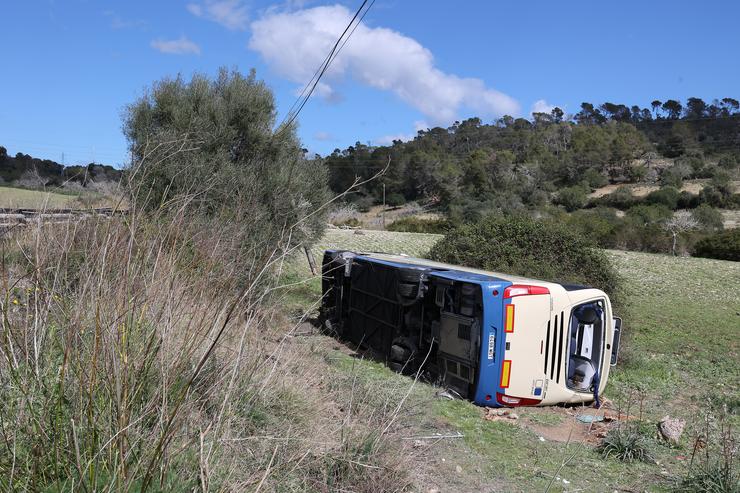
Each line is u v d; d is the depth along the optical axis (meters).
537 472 6.14
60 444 3.36
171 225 4.05
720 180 102.62
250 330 4.59
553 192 112.06
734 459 6.76
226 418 4.00
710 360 15.25
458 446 6.58
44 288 3.70
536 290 9.16
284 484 4.21
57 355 3.80
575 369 9.71
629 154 129.88
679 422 8.04
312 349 7.31
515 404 9.09
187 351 3.82
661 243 51.00
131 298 3.64
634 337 17.14
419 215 88.75
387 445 5.25
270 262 3.99
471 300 9.23
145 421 3.60
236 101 15.35
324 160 17.25
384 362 10.84
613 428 7.75
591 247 16.64
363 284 12.09
